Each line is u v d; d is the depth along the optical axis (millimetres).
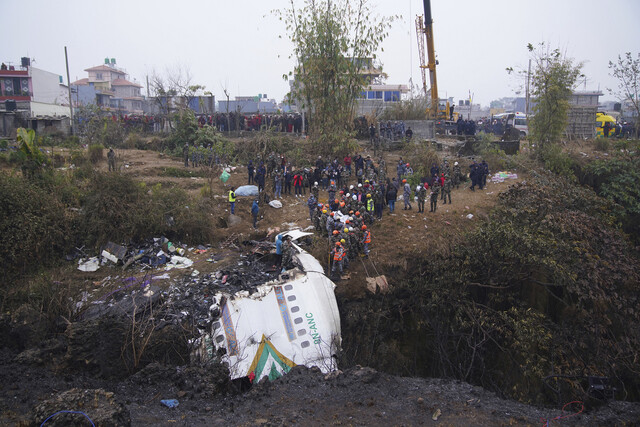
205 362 13594
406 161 31469
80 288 16484
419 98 42094
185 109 35719
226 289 16734
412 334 18328
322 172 27938
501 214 20688
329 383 12562
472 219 23297
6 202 17938
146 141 36031
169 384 12547
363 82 32062
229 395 12594
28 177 20812
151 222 19859
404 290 18875
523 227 18578
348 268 19250
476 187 28422
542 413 11602
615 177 29250
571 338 15828
